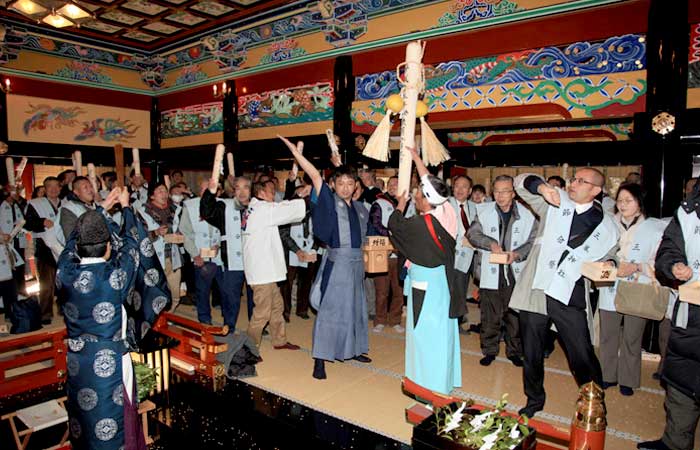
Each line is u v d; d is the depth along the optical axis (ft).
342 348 15.02
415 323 12.23
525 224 15.85
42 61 32.78
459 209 18.52
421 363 12.19
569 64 20.11
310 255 18.37
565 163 22.76
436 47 23.08
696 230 10.39
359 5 24.72
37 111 32.89
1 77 31.12
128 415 9.97
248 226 16.83
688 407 10.43
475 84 22.34
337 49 26.18
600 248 11.59
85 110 35.04
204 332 14.82
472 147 28.25
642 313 12.84
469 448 8.14
